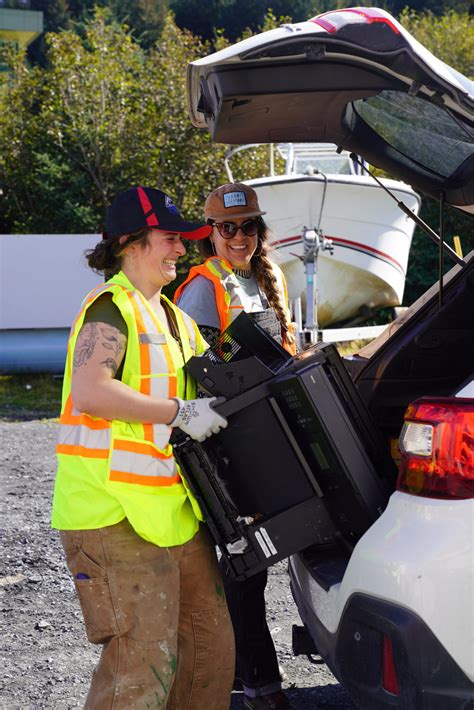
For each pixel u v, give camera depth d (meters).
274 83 2.66
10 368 13.55
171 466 2.70
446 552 2.27
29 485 7.11
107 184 17.64
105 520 2.59
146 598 2.61
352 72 2.64
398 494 2.42
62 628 4.37
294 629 3.33
